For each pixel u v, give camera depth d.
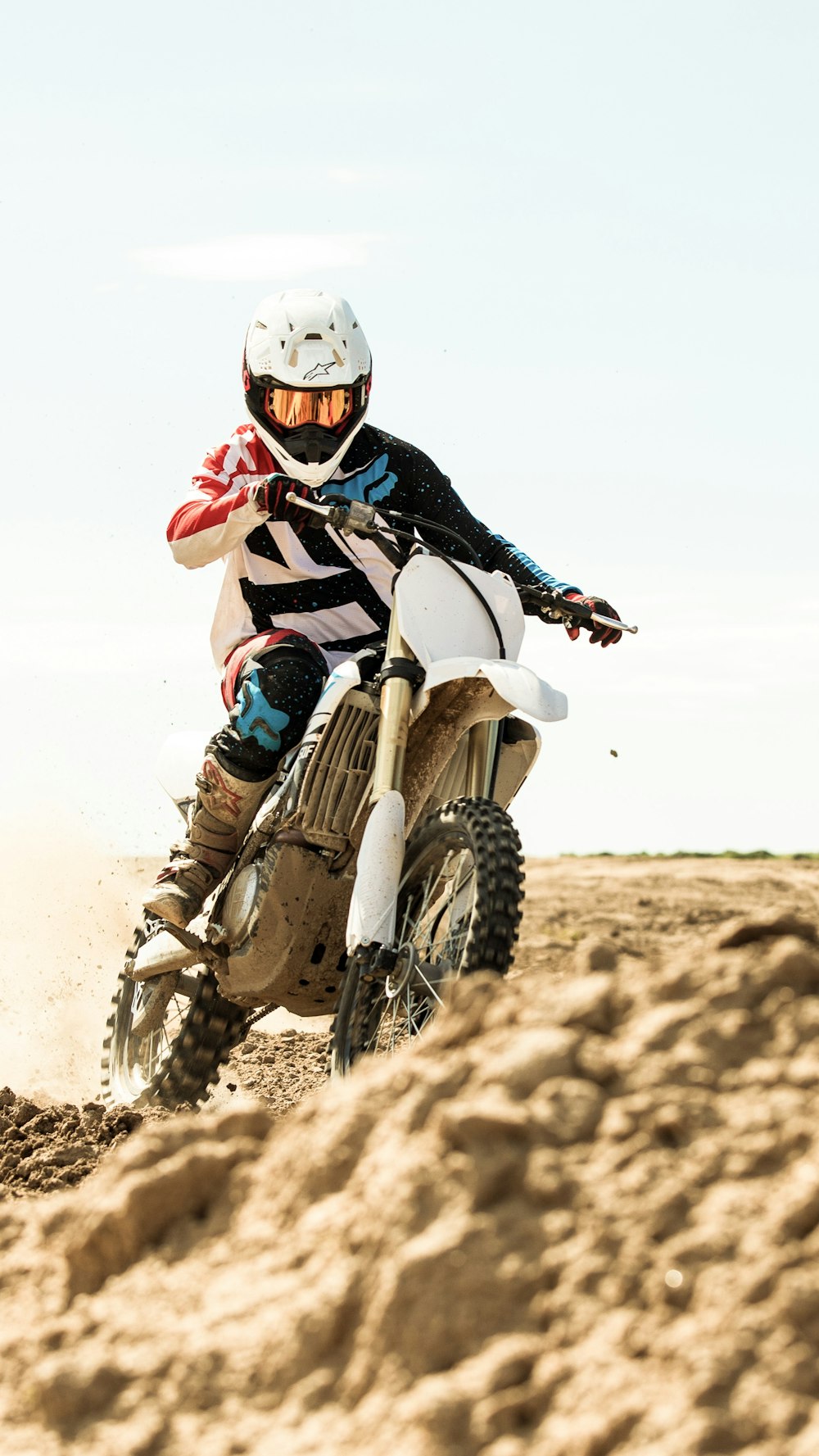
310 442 6.61
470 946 5.61
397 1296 3.30
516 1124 3.49
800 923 4.06
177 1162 3.97
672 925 13.38
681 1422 2.92
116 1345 3.61
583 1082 3.61
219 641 7.08
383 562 6.99
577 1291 3.23
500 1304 3.25
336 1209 3.65
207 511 6.41
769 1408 2.91
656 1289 3.18
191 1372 3.44
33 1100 8.23
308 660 6.69
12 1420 3.52
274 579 6.95
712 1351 3.02
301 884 6.33
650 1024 3.72
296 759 6.43
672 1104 3.51
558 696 5.82
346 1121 3.79
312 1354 3.37
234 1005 7.51
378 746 6.04
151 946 7.34
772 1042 3.64
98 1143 6.43
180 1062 7.52
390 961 5.77
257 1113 4.18
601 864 19.31
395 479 7.12
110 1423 3.40
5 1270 4.12
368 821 5.95
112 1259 3.90
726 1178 3.36
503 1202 3.42
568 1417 3.02
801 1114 3.43
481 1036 4.00
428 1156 3.52
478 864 5.71
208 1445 3.27
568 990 3.93
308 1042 10.06
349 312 6.77
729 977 3.78
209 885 6.84
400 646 6.09
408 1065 3.94
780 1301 3.07
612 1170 3.41
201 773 6.77
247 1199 3.88
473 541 7.20
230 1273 3.68
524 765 6.51
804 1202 3.22
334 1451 3.14
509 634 6.25
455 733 6.20
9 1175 6.00
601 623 6.64
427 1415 3.08
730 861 19.53
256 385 6.62
